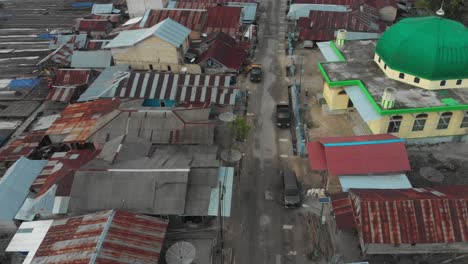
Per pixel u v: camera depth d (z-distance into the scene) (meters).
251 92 56.75
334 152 37.38
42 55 70.00
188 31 61.66
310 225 35.84
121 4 86.12
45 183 36.97
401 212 29.67
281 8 85.88
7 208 35.44
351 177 36.50
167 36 57.44
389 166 36.53
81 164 38.00
